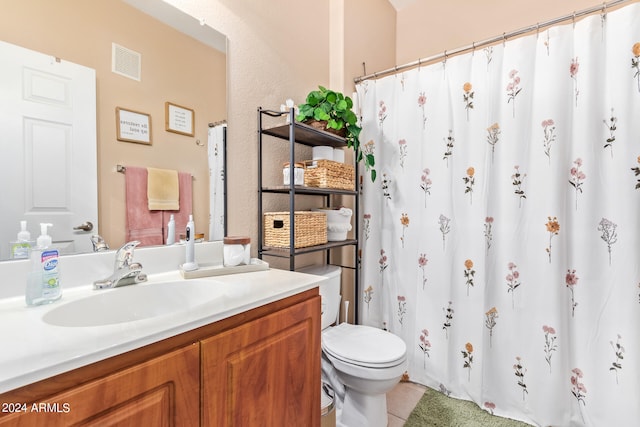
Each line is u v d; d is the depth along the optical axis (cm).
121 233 102
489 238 156
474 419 149
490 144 155
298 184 144
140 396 58
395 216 186
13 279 80
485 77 157
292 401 91
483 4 220
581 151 134
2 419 43
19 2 82
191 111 122
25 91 83
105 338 56
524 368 146
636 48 124
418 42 248
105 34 98
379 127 191
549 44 141
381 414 137
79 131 92
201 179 126
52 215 87
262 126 151
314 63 186
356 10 207
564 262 139
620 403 127
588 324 134
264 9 153
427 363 175
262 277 108
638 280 124
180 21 118
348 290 203
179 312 70
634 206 125
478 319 159
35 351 51
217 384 70
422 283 176
